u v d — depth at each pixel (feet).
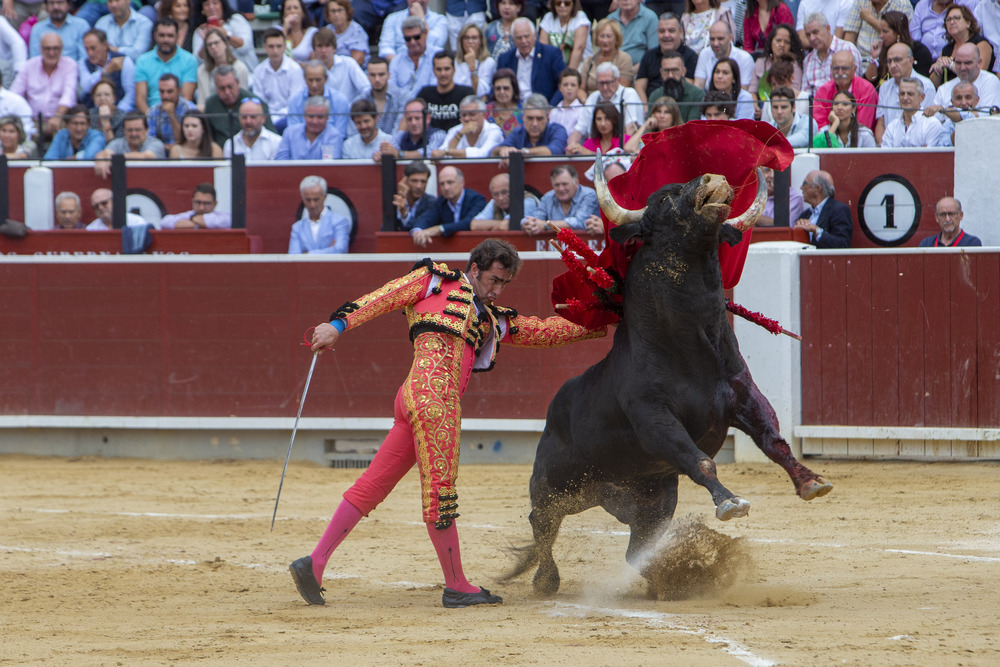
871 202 81.61
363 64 101.96
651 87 90.02
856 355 78.54
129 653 32.37
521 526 61.05
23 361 91.09
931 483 70.44
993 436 75.31
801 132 81.87
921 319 77.15
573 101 86.99
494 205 85.25
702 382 37.65
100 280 90.07
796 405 79.61
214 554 53.83
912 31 89.76
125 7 106.32
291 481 79.97
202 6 102.73
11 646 33.73
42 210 93.56
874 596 40.22
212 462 88.33
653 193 38.40
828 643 31.65
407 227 86.99
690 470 35.68
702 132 39.60
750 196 40.57
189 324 89.15
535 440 85.25
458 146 88.48
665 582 41.42
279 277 87.81
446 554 39.73
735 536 56.08
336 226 89.56
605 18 95.50
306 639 33.71
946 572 45.65
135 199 93.35
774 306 79.05
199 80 98.78
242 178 90.22
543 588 42.55
